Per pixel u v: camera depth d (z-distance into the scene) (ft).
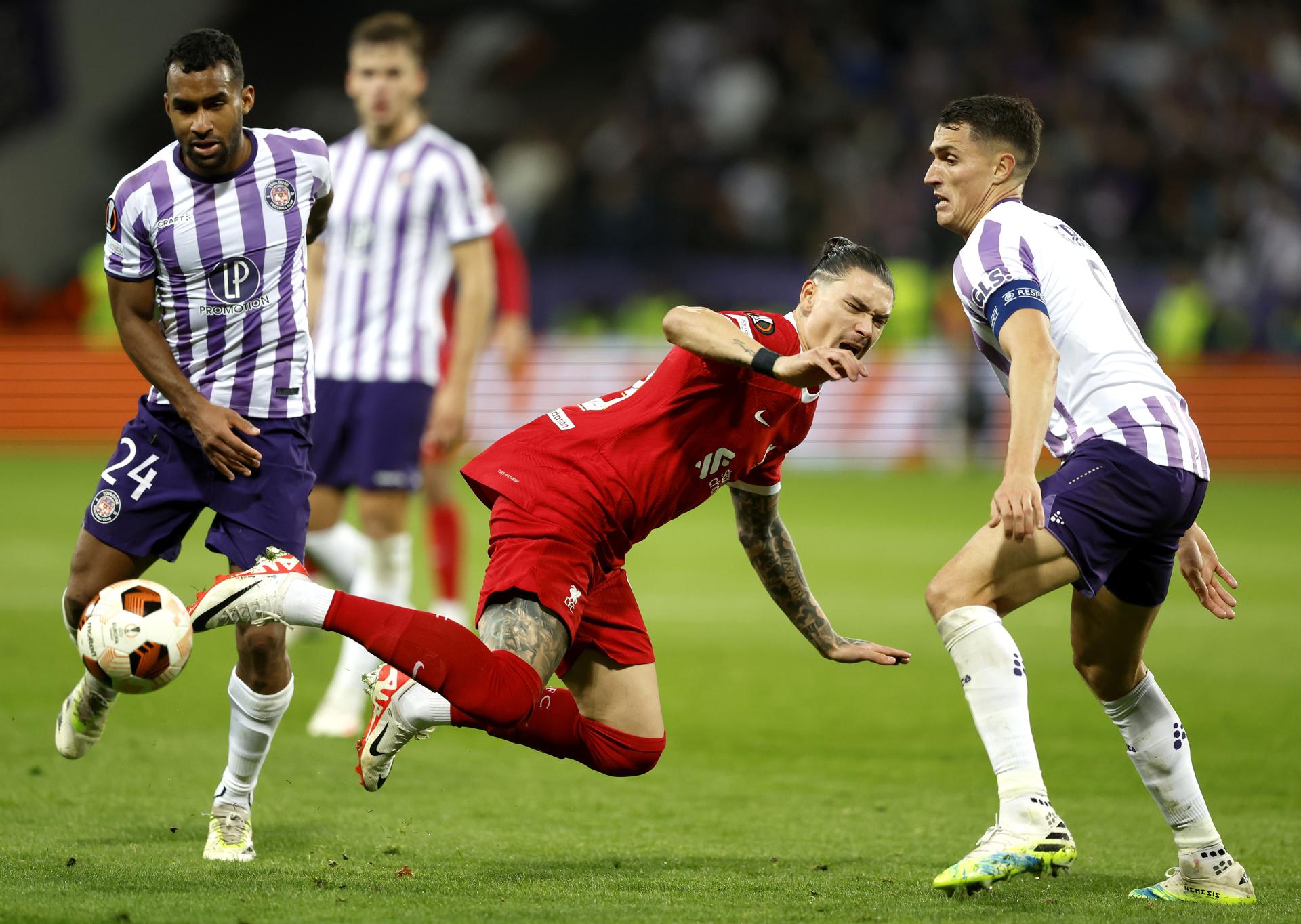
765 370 42.45
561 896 42.50
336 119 300.81
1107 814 59.11
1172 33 297.74
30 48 274.77
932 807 59.06
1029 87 287.89
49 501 162.09
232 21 302.66
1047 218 47.42
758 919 39.70
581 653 48.34
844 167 280.10
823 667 91.20
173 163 48.70
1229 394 239.30
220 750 66.54
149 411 50.01
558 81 307.37
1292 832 55.42
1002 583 44.24
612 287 257.96
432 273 78.18
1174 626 106.73
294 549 49.93
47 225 277.44
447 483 89.81
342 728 72.08
